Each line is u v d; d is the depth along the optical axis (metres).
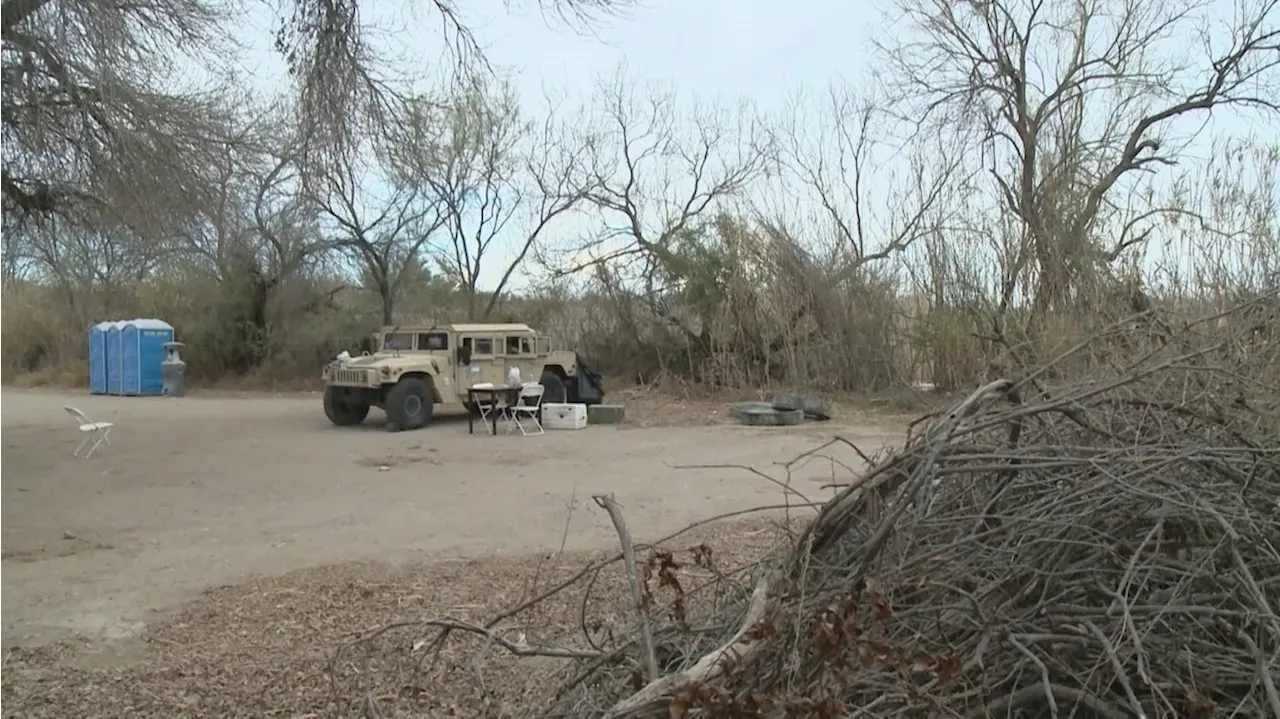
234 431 16.14
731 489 9.90
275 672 4.56
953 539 3.28
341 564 6.74
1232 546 3.01
